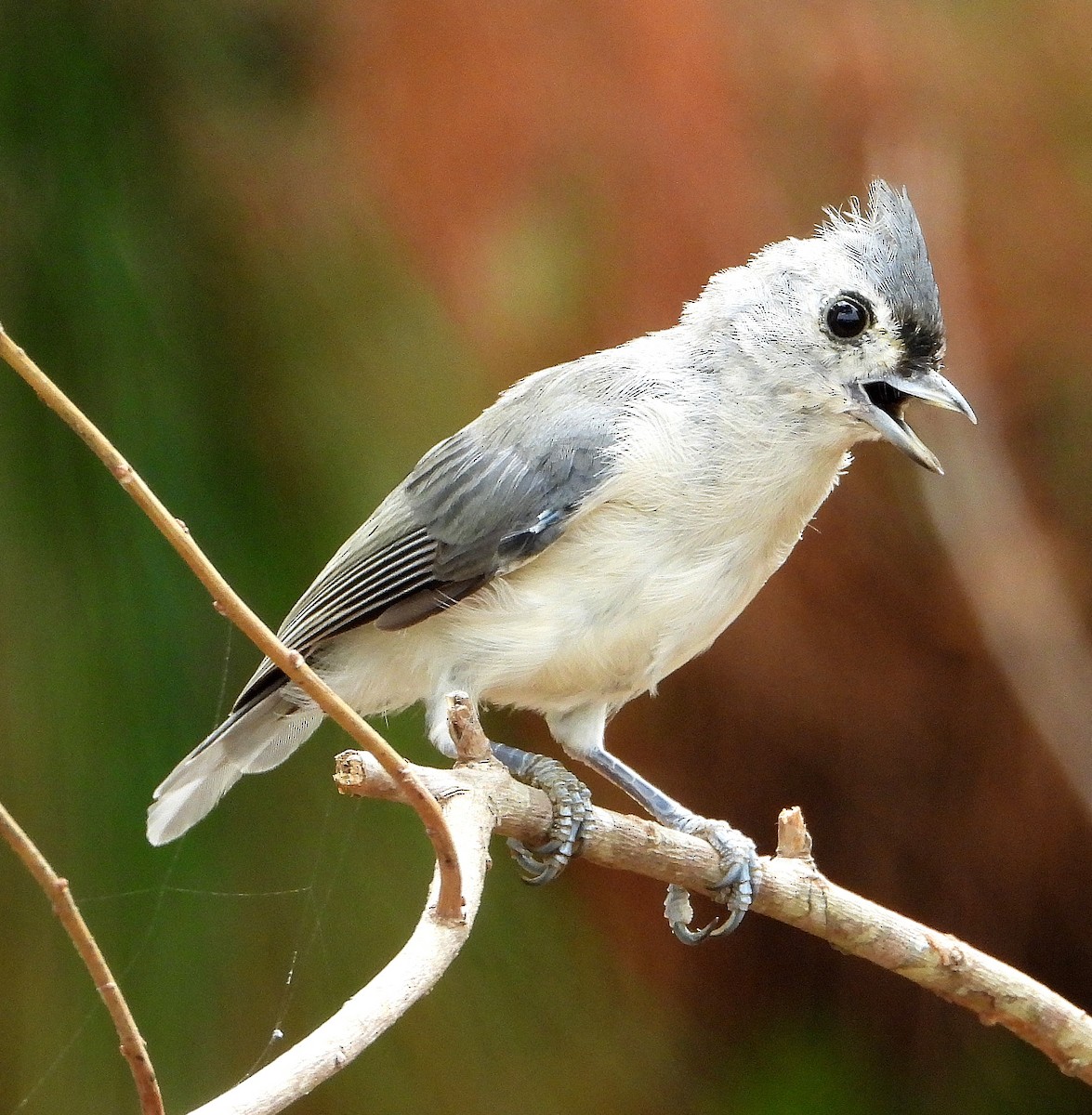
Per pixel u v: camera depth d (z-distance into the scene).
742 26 8.73
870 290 6.83
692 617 6.82
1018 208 9.02
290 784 7.89
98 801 7.25
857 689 8.62
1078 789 8.49
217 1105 3.51
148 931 7.41
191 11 8.15
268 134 8.20
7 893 7.29
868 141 8.72
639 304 8.20
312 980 7.51
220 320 7.86
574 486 6.70
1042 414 8.98
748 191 8.41
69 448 7.42
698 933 6.54
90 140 7.78
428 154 8.23
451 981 8.02
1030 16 9.09
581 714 7.34
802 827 6.39
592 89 8.37
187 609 7.45
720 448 6.75
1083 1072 6.22
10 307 7.52
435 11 8.30
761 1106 8.65
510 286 8.21
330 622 7.20
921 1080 8.89
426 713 7.15
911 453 6.72
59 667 7.27
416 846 7.74
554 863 6.16
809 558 8.62
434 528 6.97
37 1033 7.28
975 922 8.84
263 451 7.76
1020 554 8.73
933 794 8.77
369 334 8.00
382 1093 7.75
